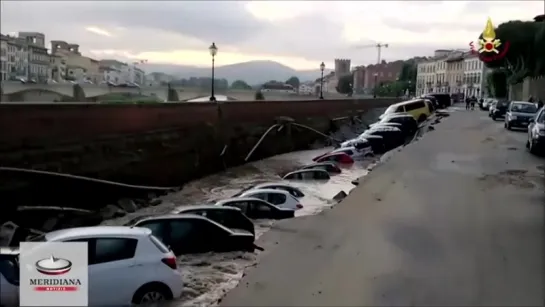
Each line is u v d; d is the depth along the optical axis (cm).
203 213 1465
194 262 1127
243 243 1216
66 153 2534
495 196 1370
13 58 12600
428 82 15162
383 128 3644
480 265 844
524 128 3391
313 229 1082
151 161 3134
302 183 2738
